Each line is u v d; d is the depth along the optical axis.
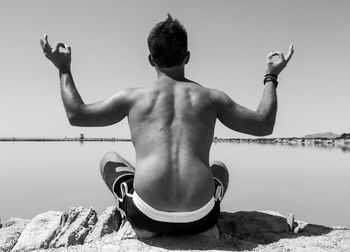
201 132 2.40
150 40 2.55
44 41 2.55
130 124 2.48
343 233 2.80
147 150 2.37
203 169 2.34
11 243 2.78
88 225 2.83
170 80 2.54
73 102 2.45
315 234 2.78
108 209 2.95
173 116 2.40
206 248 2.32
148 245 2.34
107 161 2.90
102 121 2.50
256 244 2.52
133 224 2.46
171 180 2.29
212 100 2.49
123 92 2.52
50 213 3.13
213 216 2.42
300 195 7.12
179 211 2.30
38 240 2.68
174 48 2.51
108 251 2.27
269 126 2.52
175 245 2.34
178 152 2.33
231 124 2.53
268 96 2.55
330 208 6.06
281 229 2.89
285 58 2.59
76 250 2.43
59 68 2.59
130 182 2.56
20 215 5.69
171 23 2.54
